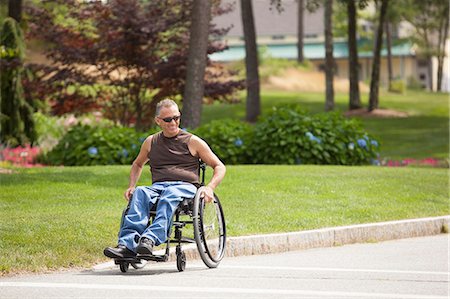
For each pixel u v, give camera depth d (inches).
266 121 1740.9
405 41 6151.6
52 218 952.3
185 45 2079.2
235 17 6796.3
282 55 6727.4
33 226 905.5
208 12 1899.6
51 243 841.5
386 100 4643.2
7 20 2043.6
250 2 3321.9
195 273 764.6
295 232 978.7
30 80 2085.4
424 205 1221.1
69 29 2085.4
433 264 855.7
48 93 2103.8
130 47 2036.2
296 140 1705.2
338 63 6766.7
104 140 1715.1
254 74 3356.3
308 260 874.1
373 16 5497.1
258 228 992.9
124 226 756.6
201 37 1893.5
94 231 901.2
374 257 904.3
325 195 1230.3
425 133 3304.6
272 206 1123.9
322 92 5078.7
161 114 795.4
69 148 1739.7
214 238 829.8
